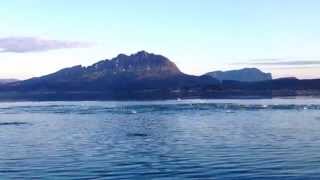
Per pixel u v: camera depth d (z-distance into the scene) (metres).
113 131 76.50
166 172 37.62
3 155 48.44
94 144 57.62
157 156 46.47
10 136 69.56
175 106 190.38
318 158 43.41
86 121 103.25
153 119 106.88
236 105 193.12
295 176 35.16
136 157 45.88
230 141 58.62
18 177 36.38
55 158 45.88
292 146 52.69
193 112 135.75
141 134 70.44
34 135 70.88
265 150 49.53
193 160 43.47
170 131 75.06
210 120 100.25
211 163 41.59
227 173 36.81
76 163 42.53
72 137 66.94
